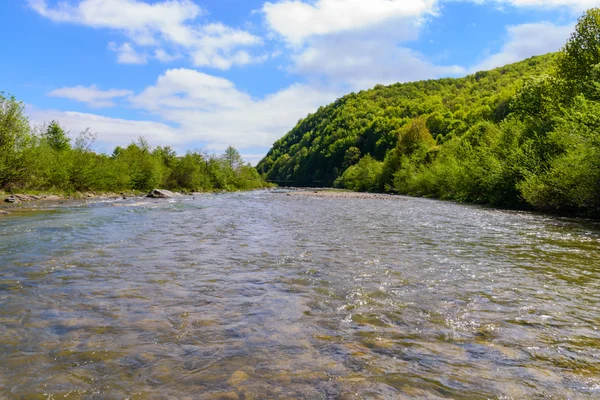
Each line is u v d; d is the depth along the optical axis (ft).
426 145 210.59
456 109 420.77
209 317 15.99
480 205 100.22
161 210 73.51
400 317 16.19
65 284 20.85
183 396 10.03
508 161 92.94
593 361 12.32
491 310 17.17
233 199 125.80
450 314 16.61
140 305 17.48
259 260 27.32
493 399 10.07
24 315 16.07
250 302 18.01
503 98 256.93
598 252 31.32
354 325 15.25
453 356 12.59
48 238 36.94
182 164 197.47
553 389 10.60
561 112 91.45
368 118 527.81
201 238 37.83
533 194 74.64
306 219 58.39
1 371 11.32
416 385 10.70
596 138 58.29
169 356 12.41
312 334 14.30
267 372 11.36
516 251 31.58
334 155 491.31
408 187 192.03
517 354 12.78
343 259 27.81
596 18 90.07
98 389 10.39
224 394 10.12
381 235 40.65
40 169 102.47
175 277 22.52
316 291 19.80
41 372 11.30
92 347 13.05
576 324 15.58
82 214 62.23
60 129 143.33
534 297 19.15
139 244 33.99
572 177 63.62
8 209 70.85
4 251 30.25
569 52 95.71
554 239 38.32
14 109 91.71
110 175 136.46
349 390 10.37
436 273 23.85
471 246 33.91
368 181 271.08
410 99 565.94
